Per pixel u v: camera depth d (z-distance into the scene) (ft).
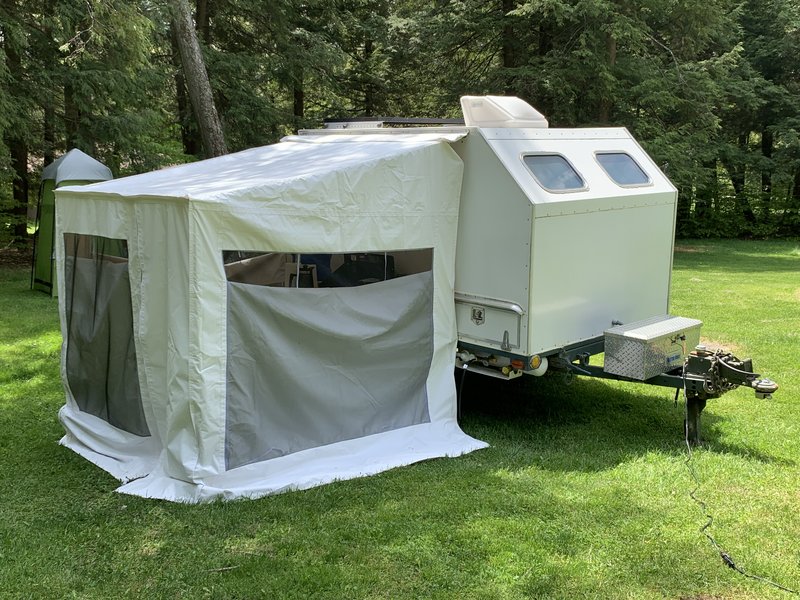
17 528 12.22
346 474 14.30
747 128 71.56
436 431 16.49
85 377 16.33
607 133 19.57
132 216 14.05
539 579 10.51
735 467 14.83
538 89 52.60
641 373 15.94
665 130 54.70
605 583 10.42
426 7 59.00
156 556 11.28
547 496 13.33
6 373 21.65
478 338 16.80
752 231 73.41
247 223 13.35
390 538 11.73
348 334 14.90
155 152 44.39
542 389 21.03
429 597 10.09
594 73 50.72
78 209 15.88
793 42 67.05
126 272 14.61
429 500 13.20
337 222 14.69
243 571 10.78
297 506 12.92
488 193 16.20
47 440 16.67
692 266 50.65
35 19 38.19
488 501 13.11
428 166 16.06
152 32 40.63
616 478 14.30
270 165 16.52
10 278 39.52
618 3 50.65
